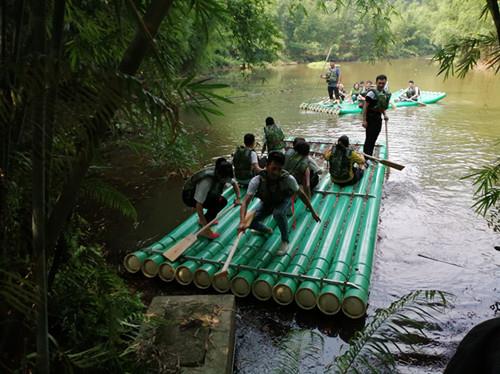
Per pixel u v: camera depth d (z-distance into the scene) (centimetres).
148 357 282
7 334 184
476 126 1108
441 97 1550
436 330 361
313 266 423
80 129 141
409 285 435
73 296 257
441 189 685
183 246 445
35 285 161
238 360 338
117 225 570
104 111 136
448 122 1176
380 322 279
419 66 2992
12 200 183
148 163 780
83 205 613
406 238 534
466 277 445
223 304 350
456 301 403
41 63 125
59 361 210
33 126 134
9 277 149
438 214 596
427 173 764
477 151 883
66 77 129
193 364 284
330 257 445
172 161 695
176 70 238
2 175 168
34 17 133
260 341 359
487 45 271
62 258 260
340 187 653
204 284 423
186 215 603
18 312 183
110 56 236
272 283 401
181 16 267
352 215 546
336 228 510
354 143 885
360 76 2486
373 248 464
